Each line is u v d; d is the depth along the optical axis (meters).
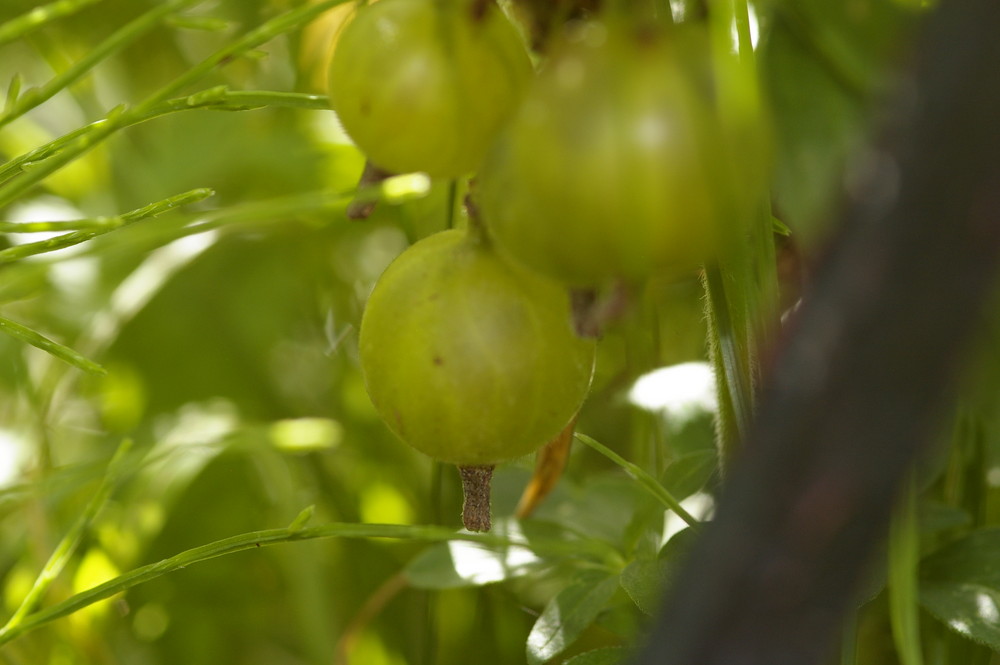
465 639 0.47
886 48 0.30
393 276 0.29
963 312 0.22
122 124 0.30
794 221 0.30
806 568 0.23
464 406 0.28
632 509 0.36
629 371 0.35
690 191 0.26
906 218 0.22
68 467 0.42
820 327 0.23
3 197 0.30
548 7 0.28
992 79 0.21
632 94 0.26
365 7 0.28
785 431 0.23
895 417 0.23
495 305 0.28
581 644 0.45
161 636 0.50
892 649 0.37
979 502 0.36
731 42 0.27
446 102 0.27
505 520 0.36
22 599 0.45
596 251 0.26
